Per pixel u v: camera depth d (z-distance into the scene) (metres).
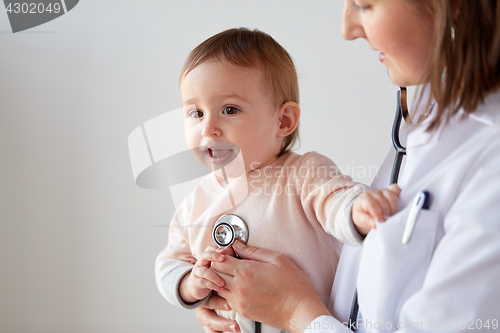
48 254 1.76
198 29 1.64
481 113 0.54
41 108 1.79
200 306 0.82
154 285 1.69
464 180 0.52
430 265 0.49
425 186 0.56
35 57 1.79
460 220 0.47
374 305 0.53
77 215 1.76
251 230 0.76
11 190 1.81
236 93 0.79
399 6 0.51
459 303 0.45
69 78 1.76
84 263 1.74
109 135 1.75
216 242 0.76
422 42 0.52
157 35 1.69
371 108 1.22
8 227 1.79
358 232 0.63
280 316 0.65
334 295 0.70
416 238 0.52
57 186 1.77
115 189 1.74
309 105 1.26
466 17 0.49
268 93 0.83
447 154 0.57
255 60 0.83
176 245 0.90
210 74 0.79
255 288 0.67
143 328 1.68
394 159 0.75
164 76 1.69
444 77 0.56
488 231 0.44
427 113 0.58
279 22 1.41
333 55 1.31
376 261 0.54
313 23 1.37
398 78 0.59
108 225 1.73
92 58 1.75
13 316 1.76
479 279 0.44
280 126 0.87
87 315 1.73
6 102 1.80
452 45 0.50
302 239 0.75
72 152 1.76
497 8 0.48
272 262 0.70
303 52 1.34
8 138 1.80
